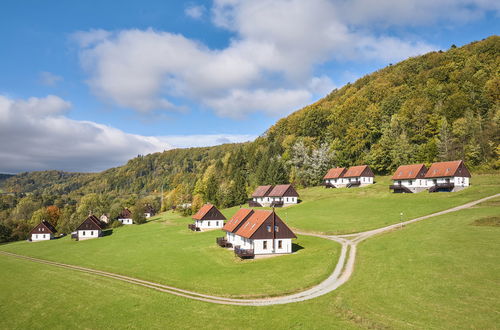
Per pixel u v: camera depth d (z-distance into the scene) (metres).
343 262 49.00
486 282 34.72
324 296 37.31
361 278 41.28
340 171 133.62
